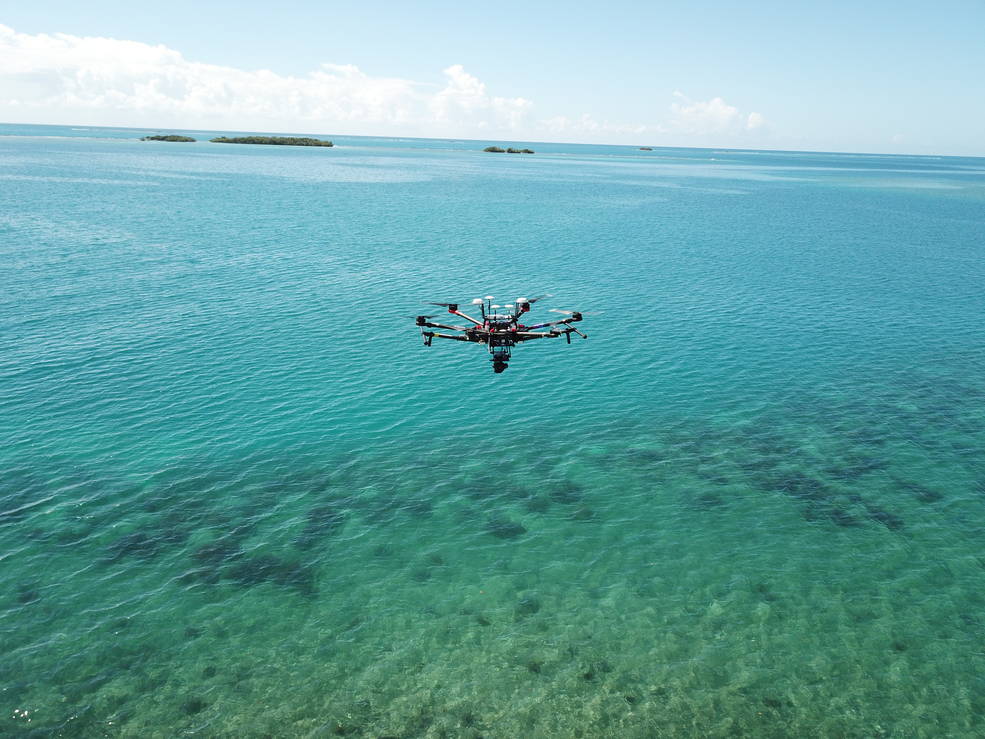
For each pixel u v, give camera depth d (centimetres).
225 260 9100
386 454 4278
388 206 15388
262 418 4650
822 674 2661
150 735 2358
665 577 3206
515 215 14550
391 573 3222
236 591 3066
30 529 3388
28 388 4903
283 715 2459
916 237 12719
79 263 8519
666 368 5719
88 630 2794
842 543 3450
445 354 5941
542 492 3909
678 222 14250
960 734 2403
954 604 3019
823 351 6156
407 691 2578
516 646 2802
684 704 2530
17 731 2333
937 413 4906
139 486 3809
